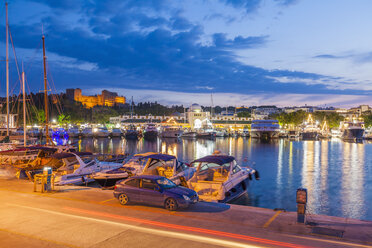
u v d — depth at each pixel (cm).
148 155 2409
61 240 1007
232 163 2377
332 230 1121
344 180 3331
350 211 2155
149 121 18275
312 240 1023
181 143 10038
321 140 11512
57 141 10238
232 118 18062
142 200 1430
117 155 4416
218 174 2397
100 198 1614
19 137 5919
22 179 2238
